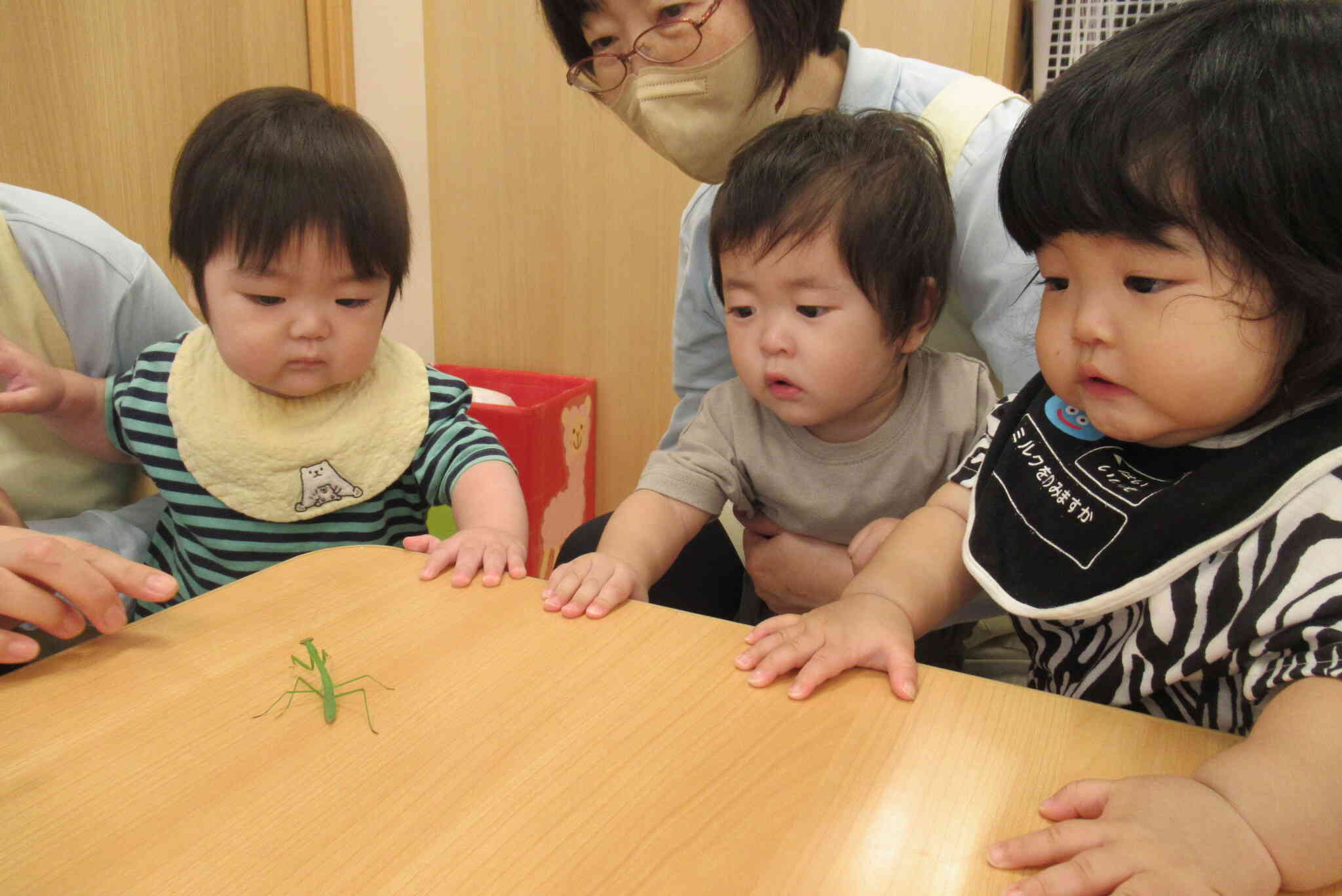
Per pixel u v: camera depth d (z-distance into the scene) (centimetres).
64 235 99
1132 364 52
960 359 98
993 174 98
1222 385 50
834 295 83
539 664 54
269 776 44
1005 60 164
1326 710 42
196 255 85
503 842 39
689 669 54
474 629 59
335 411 97
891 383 94
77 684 52
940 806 42
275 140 81
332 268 84
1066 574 61
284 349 86
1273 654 49
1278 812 39
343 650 56
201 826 40
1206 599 55
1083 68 54
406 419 99
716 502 96
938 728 48
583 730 47
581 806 42
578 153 201
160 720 48
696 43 94
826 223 81
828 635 57
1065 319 56
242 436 95
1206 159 47
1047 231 54
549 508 194
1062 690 66
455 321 222
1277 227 46
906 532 73
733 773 44
